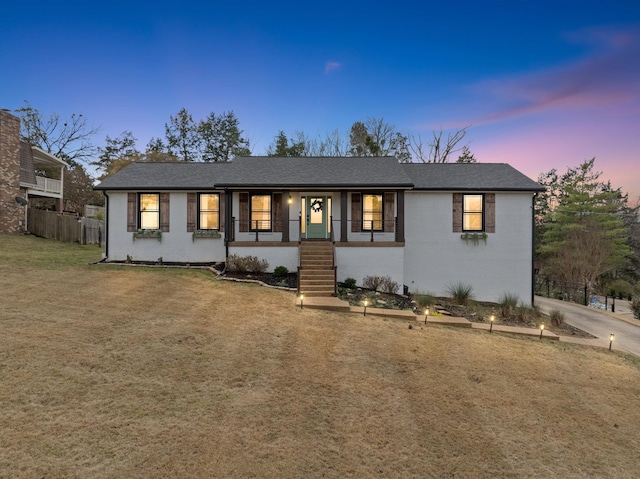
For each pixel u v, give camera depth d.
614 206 26.81
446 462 3.77
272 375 5.48
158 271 12.83
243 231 14.32
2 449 3.35
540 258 31.02
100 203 37.84
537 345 8.31
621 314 14.82
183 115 33.81
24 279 10.05
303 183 13.13
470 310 11.46
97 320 7.16
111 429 3.79
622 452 4.27
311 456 3.66
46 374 4.84
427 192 14.21
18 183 20.61
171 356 5.79
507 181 14.52
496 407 5.11
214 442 3.74
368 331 8.05
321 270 11.77
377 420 4.48
